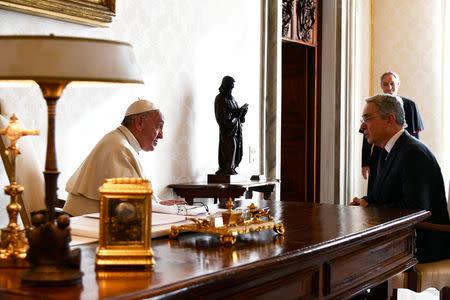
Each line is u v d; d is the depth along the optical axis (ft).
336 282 7.86
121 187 5.83
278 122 22.30
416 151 14.32
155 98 16.83
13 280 5.24
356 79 28.40
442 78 27.86
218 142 19.61
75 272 5.14
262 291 6.22
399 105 14.89
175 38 17.52
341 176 27.45
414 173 14.12
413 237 11.07
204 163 18.98
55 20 13.57
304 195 27.61
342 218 10.04
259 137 21.91
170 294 4.98
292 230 8.47
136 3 16.01
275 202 12.95
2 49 5.29
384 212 11.19
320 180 27.78
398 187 14.56
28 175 10.28
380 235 9.11
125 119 13.61
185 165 18.13
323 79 27.63
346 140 27.81
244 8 20.80
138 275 5.44
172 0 17.34
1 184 12.42
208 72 19.03
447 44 27.76
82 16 13.88
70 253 5.21
